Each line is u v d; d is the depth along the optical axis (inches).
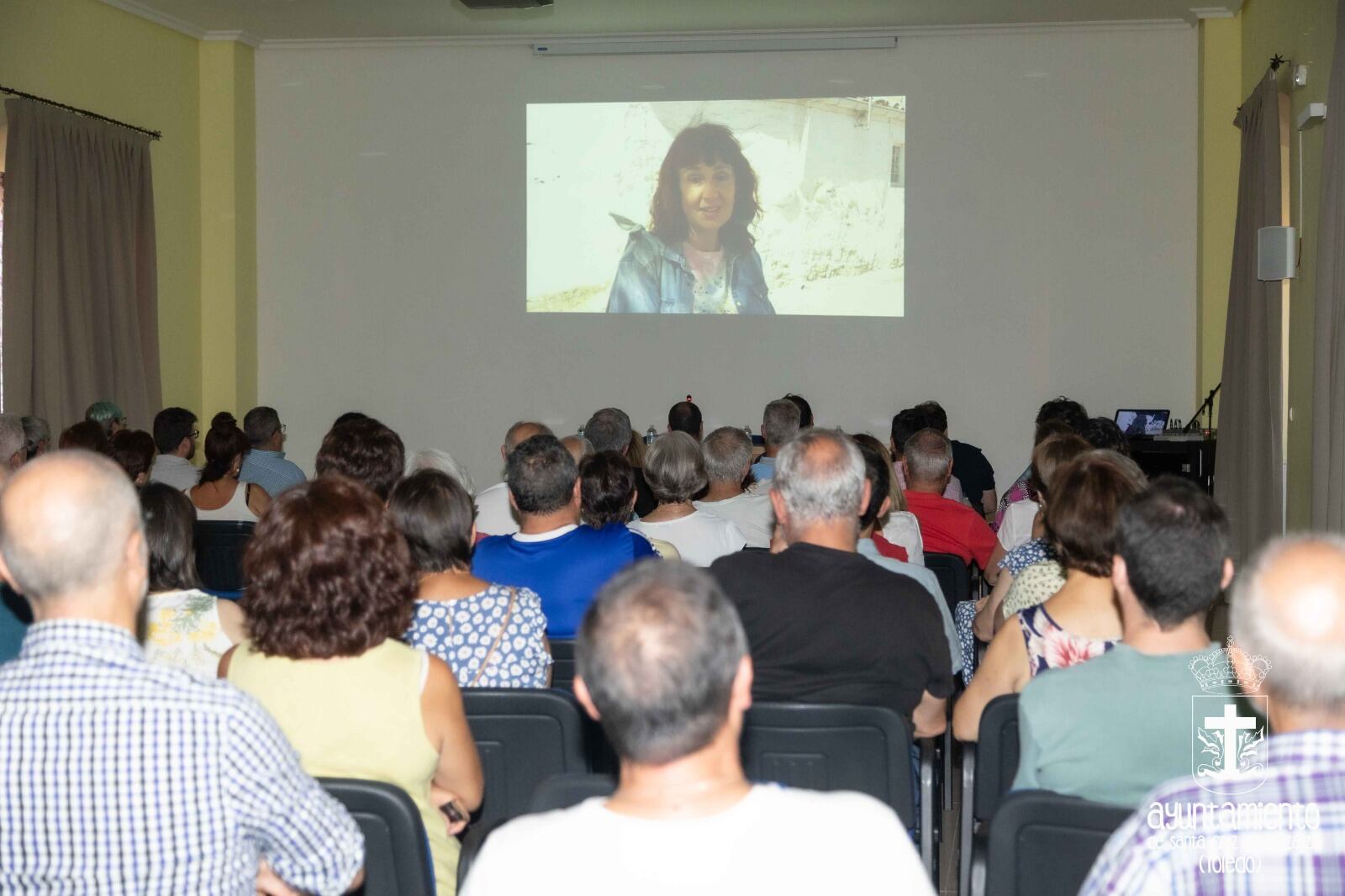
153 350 330.0
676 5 320.2
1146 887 49.3
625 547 120.5
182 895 56.6
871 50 342.6
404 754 77.0
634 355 355.3
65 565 56.2
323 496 76.9
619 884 44.6
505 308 358.9
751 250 349.7
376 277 362.3
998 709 87.4
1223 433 291.3
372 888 71.8
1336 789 47.5
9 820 56.1
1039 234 338.0
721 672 45.0
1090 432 182.1
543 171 355.6
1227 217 319.0
